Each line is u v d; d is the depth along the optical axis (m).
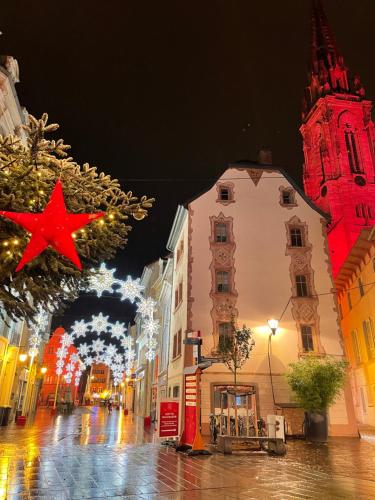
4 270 7.66
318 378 17.59
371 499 6.73
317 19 87.75
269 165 26.20
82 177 8.88
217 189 25.14
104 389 94.06
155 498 6.66
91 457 10.92
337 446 15.36
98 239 9.27
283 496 6.89
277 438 12.67
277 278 23.34
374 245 25.09
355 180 66.25
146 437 17.03
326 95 73.75
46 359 60.66
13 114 20.45
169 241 29.64
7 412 21.53
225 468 9.74
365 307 27.44
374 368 26.52
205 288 22.66
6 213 6.05
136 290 13.38
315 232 24.80
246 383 20.45
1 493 6.70
